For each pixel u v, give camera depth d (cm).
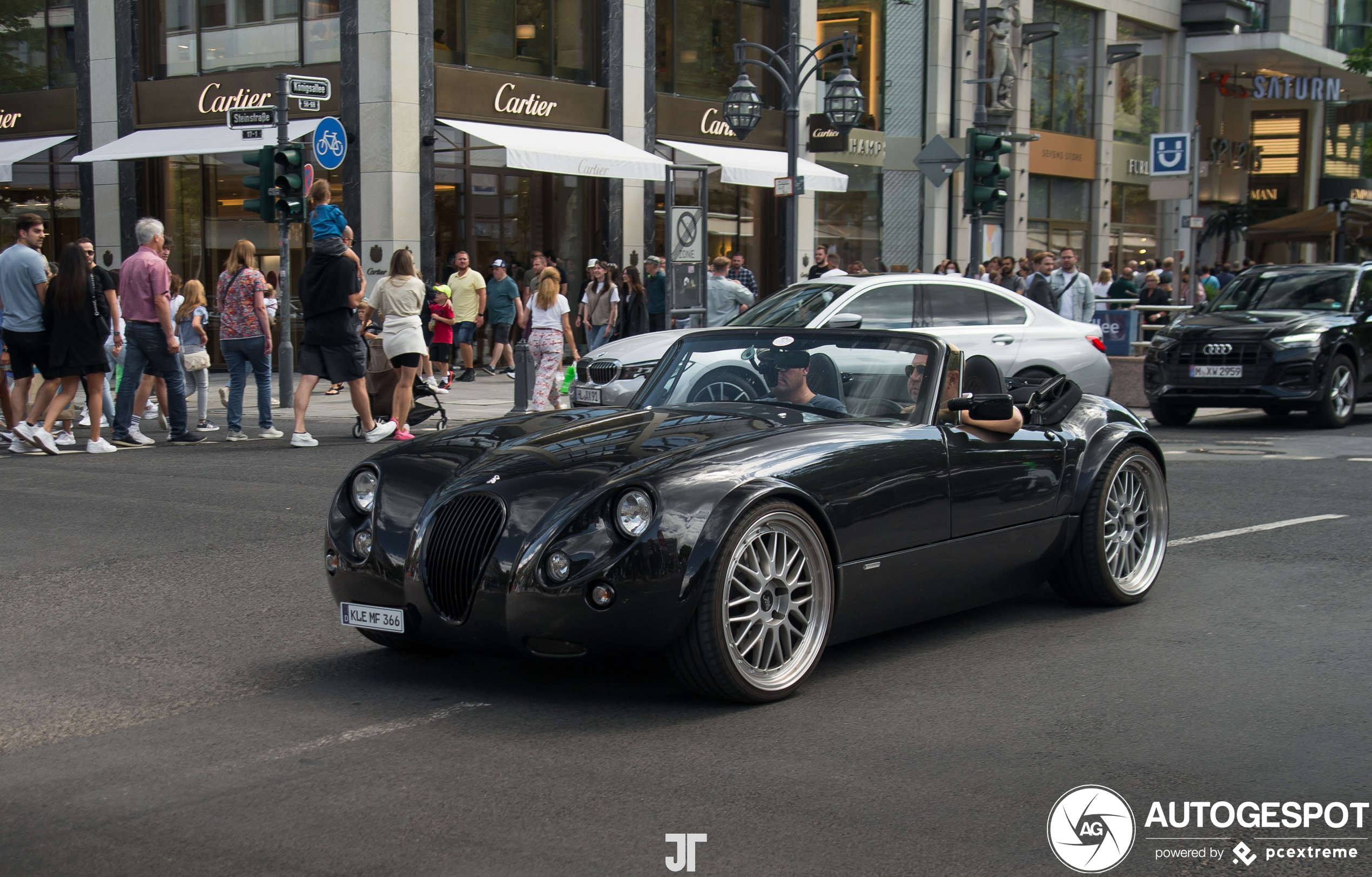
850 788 367
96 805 358
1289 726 424
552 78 2341
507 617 426
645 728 421
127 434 1209
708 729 421
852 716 434
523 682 477
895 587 495
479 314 2009
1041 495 558
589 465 449
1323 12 4422
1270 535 762
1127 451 596
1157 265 3209
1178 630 552
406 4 2086
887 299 1179
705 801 357
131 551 725
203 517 826
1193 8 3959
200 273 2283
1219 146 4300
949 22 3167
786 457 460
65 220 2405
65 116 2386
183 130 2262
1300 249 4741
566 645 424
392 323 1236
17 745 411
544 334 1445
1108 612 589
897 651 522
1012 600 616
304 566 686
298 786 371
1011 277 2262
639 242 2456
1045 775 378
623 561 416
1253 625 558
